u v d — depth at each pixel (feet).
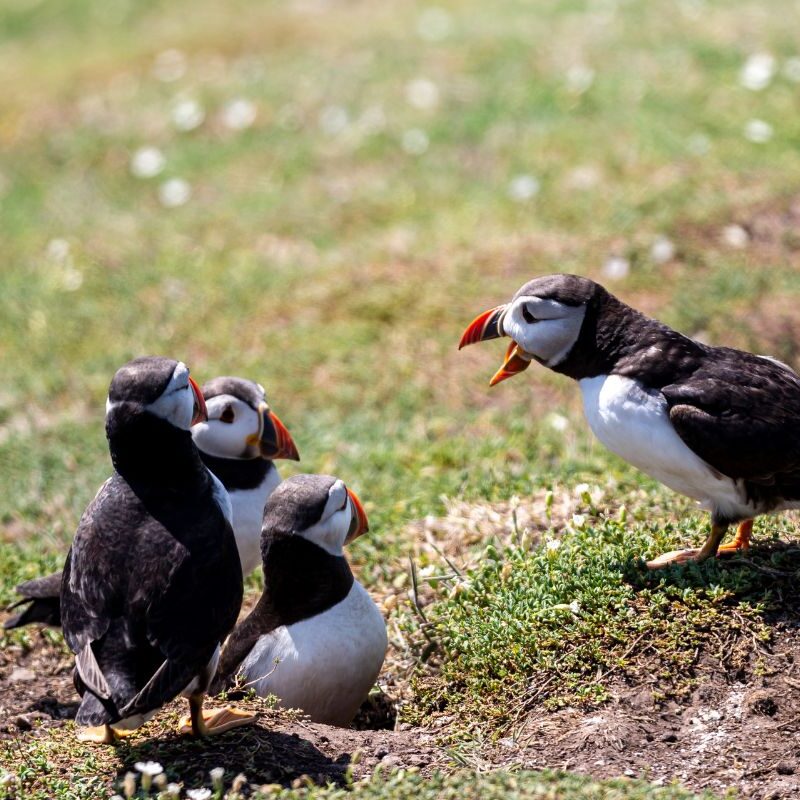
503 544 31.58
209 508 24.25
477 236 54.03
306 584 26.78
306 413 44.19
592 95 65.31
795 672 25.02
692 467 26.76
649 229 51.49
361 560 33.60
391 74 72.79
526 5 84.02
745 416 26.21
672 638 25.90
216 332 49.83
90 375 48.29
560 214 54.34
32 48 97.19
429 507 35.47
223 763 23.21
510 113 65.46
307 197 61.21
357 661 26.89
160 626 22.29
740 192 53.16
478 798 20.47
